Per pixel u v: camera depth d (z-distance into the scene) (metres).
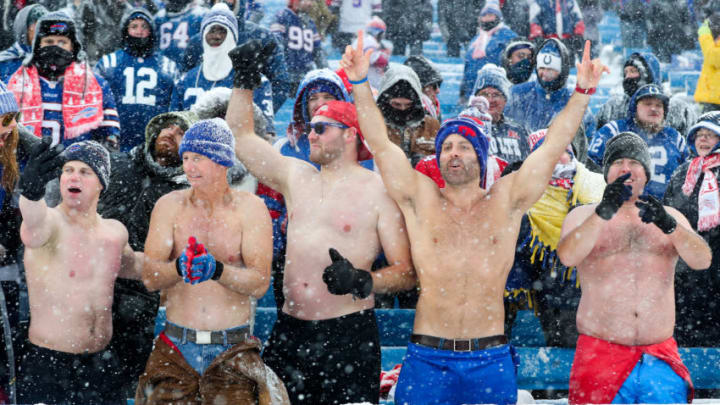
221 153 14.54
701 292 19.55
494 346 14.15
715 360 18.83
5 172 15.73
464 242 14.45
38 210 13.91
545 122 25.66
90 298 14.45
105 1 28.08
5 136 15.63
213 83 23.58
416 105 19.97
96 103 20.95
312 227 14.97
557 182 18.58
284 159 15.80
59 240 14.45
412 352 14.31
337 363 14.50
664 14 41.12
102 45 27.91
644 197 14.55
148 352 16.44
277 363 14.86
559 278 18.55
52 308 14.28
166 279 14.02
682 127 25.94
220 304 14.21
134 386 16.59
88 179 14.59
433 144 20.11
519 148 22.62
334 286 13.30
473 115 18.67
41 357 14.15
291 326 14.83
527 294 18.62
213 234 14.54
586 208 15.77
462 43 40.44
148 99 23.33
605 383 14.87
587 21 40.12
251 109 15.89
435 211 14.63
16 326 15.78
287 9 31.75
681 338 19.83
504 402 14.07
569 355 18.67
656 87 23.88
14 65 21.30
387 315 19.36
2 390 15.12
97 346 14.52
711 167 19.84
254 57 15.68
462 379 14.02
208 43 23.61
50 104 20.55
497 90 22.59
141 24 23.28
